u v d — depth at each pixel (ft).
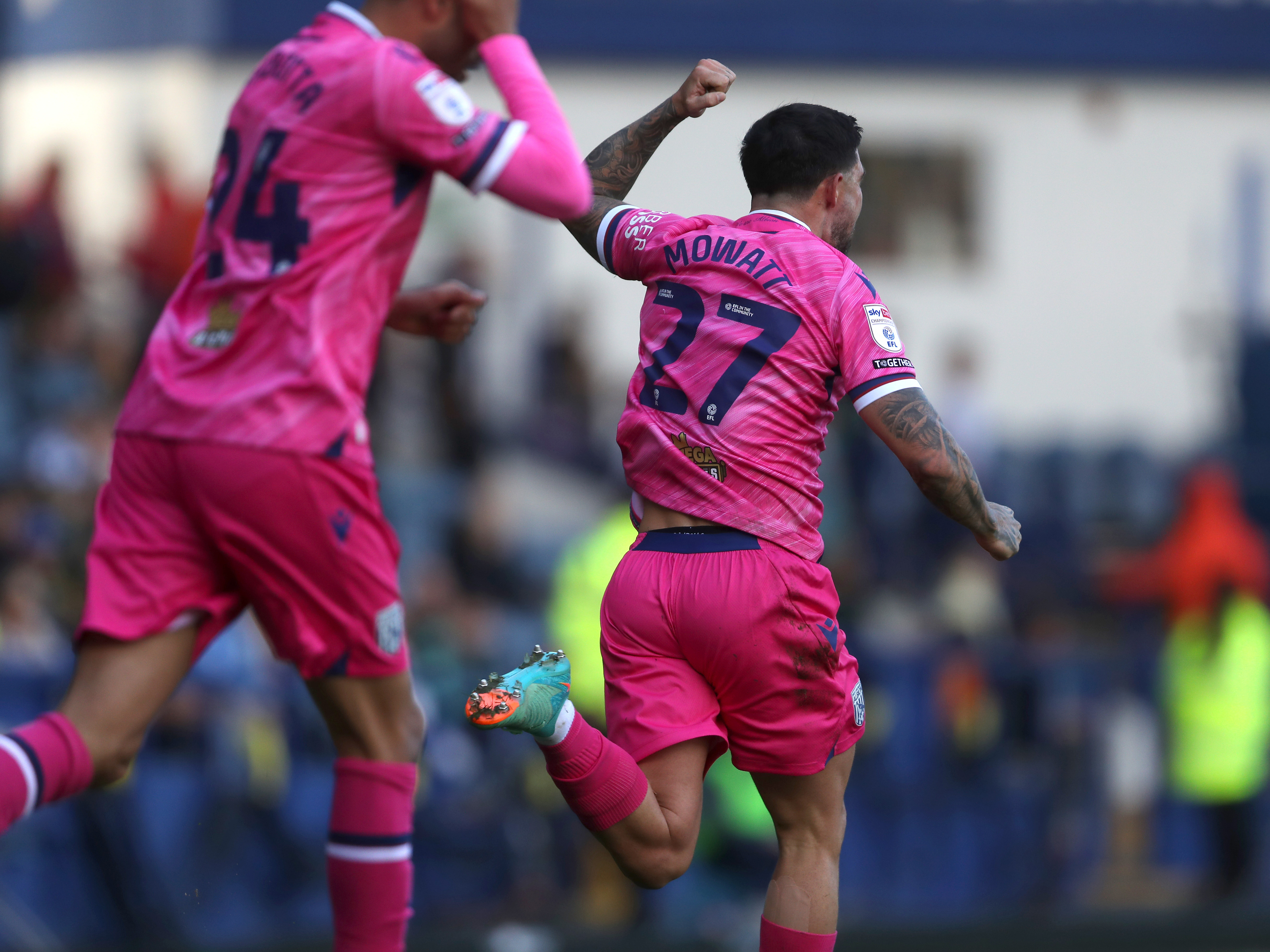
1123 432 164.25
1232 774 114.11
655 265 40.60
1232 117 166.71
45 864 89.86
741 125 156.15
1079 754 114.93
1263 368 158.30
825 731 39.68
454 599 106.22
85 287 119.55
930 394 161.38
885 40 159.43
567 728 37.37
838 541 124.47
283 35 143.23
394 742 35.83
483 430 126.00
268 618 35.01
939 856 110.73
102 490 35.53
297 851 97.35
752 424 38.75
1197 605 127.24
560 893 104.06
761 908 98.68
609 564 96.22
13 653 89.81
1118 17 163.94
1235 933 110.63
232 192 34.76
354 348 34.32
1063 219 164.25
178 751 94.02
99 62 148.66
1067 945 108.78
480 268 136.56
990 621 122.42
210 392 34.04
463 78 37.45
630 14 153.58
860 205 41.73
